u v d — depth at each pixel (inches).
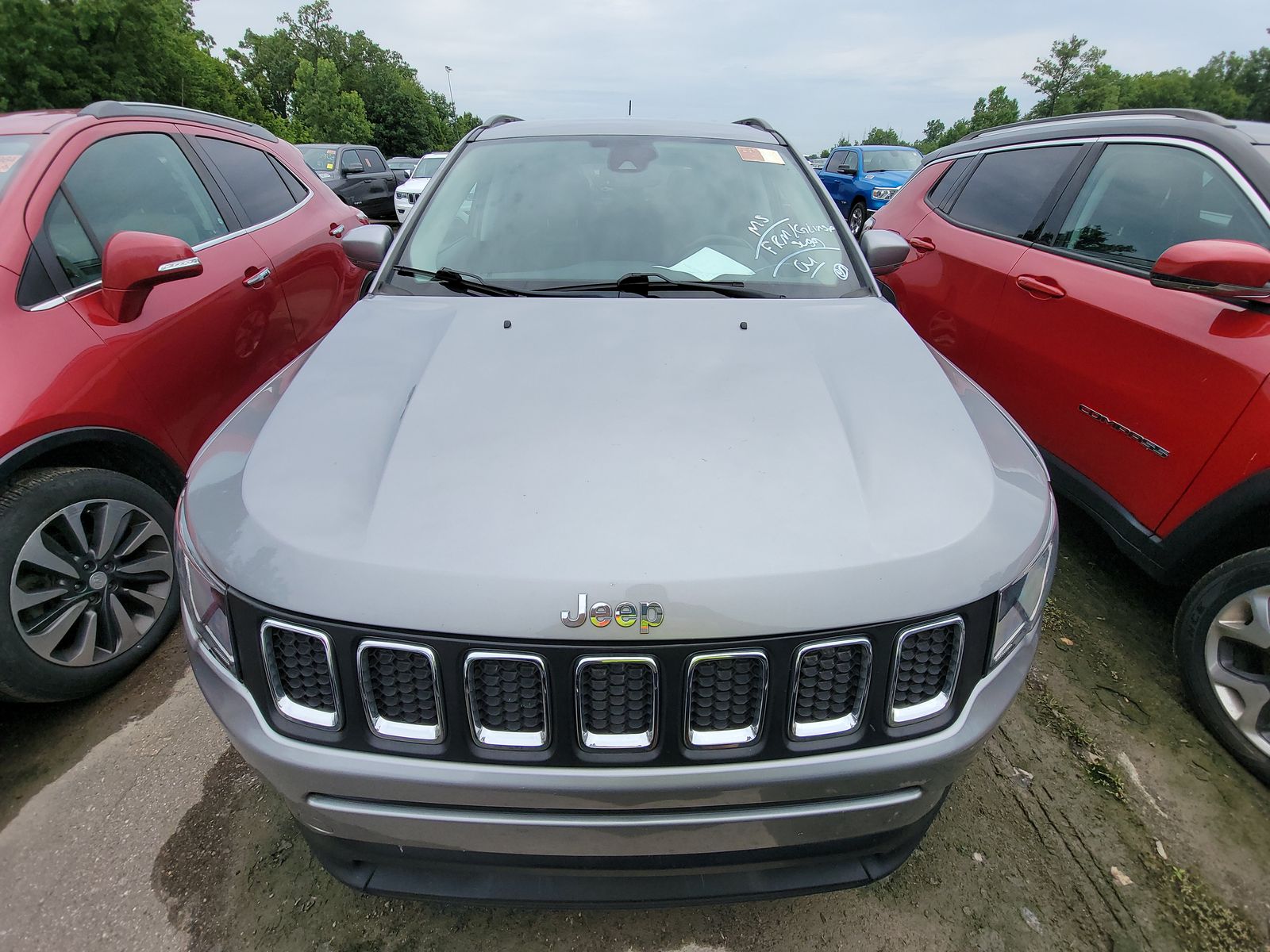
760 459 54.5
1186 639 88.0
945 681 50.9
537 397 60.5
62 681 86.2
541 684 46.3
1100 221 113.0
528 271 83.8
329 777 48.0
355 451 56.1
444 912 66.7
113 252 91.8
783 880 54.6
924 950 63.7
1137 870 70.9
